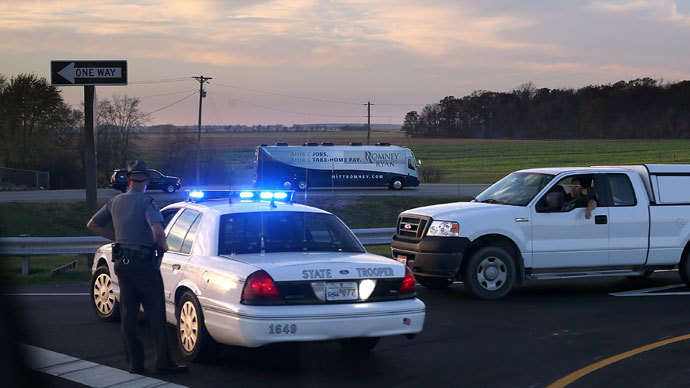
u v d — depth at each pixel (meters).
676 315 10.03
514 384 6.58
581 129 143.00
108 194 53.97
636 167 12.37
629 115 137.62
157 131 84.25
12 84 74.56
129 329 6.73
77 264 17.88
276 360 7.33
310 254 7.09
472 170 91.25
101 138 82.94
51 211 43.31
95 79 15.27
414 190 57.12
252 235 7.29
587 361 7.44
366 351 7.78
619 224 11.80
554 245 11.50
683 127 134.38
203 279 6.94
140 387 6.28
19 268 16.27
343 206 47.50
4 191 59.44
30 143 74.62
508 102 152.12
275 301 6.34
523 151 114.69
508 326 9.20
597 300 11.27
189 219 7.84
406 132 154.75
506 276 11.23
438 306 10.65
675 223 12.12
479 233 11.11
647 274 12.72
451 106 153.25
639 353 7.79
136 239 6.71
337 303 6.53
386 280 6.79
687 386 6.55
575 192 11.84
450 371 7.00
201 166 81.50
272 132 155.50
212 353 7.05
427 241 11.19
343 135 153.62
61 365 7.00
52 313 9.70
